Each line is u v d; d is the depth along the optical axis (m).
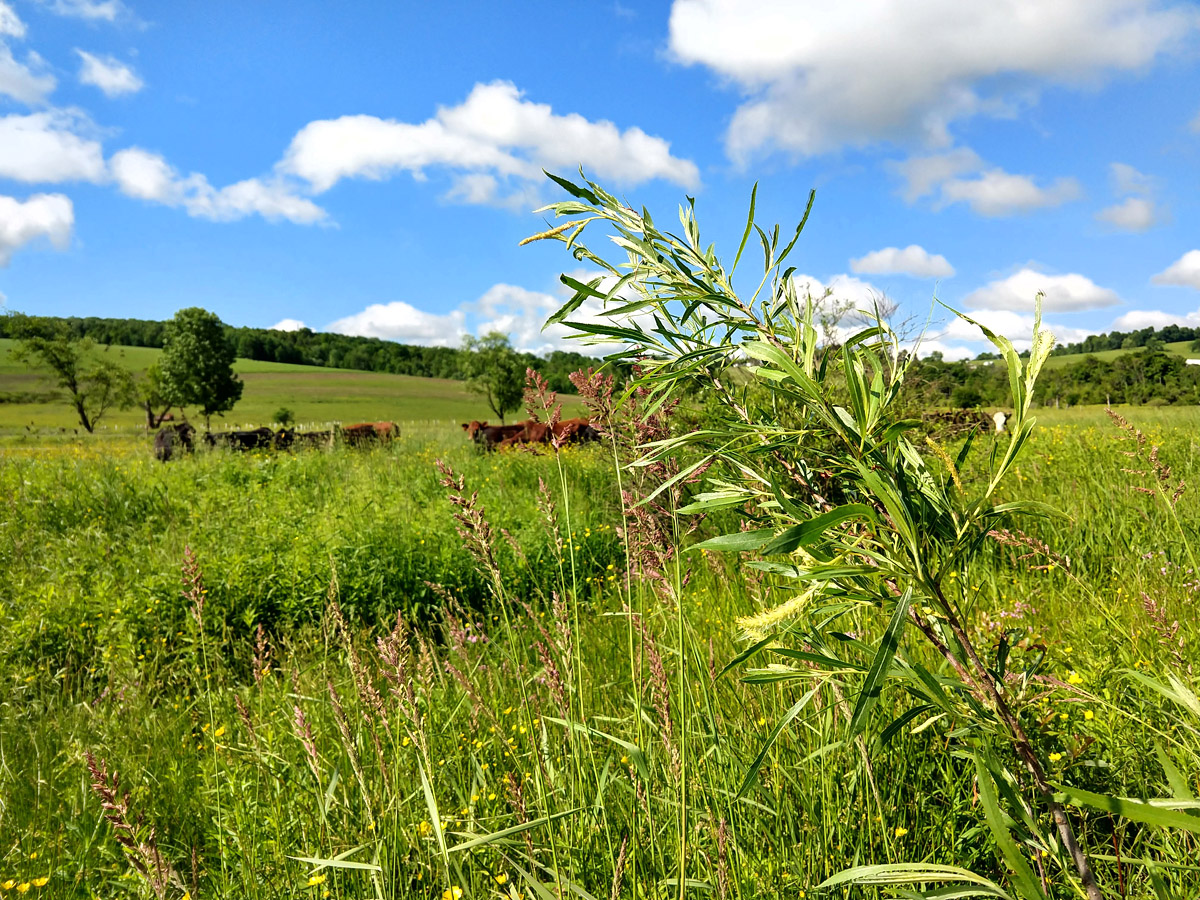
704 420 1.64
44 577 6.17
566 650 2.31
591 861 1.89
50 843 2.55
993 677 1.29
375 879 1.86
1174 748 1.85
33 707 3.97
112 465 11.53
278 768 2.56
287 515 7.16
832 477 1.29
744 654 1.14
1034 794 1.59
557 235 1.47
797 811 1.93
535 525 6.22
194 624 4.62
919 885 1.39
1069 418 12.63
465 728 2.79
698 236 1.50
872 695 0.96
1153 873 1.29
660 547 2.06
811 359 1.20
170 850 2.42
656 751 2.13
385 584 5.25
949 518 1.13
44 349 53.97
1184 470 5.21
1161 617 2.13
